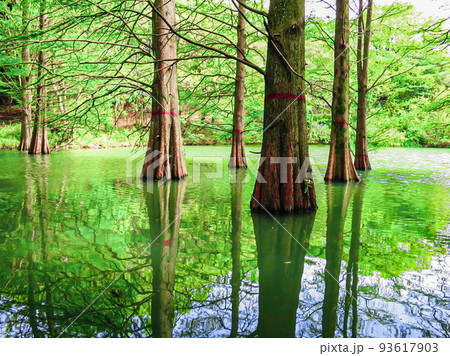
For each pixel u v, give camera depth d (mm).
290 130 5250
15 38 6934
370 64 15375
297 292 2770
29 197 6598
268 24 5262
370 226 4723
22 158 15422
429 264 3348
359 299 2668
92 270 3168
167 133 9359
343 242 4023
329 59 16141
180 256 3541
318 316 2434
